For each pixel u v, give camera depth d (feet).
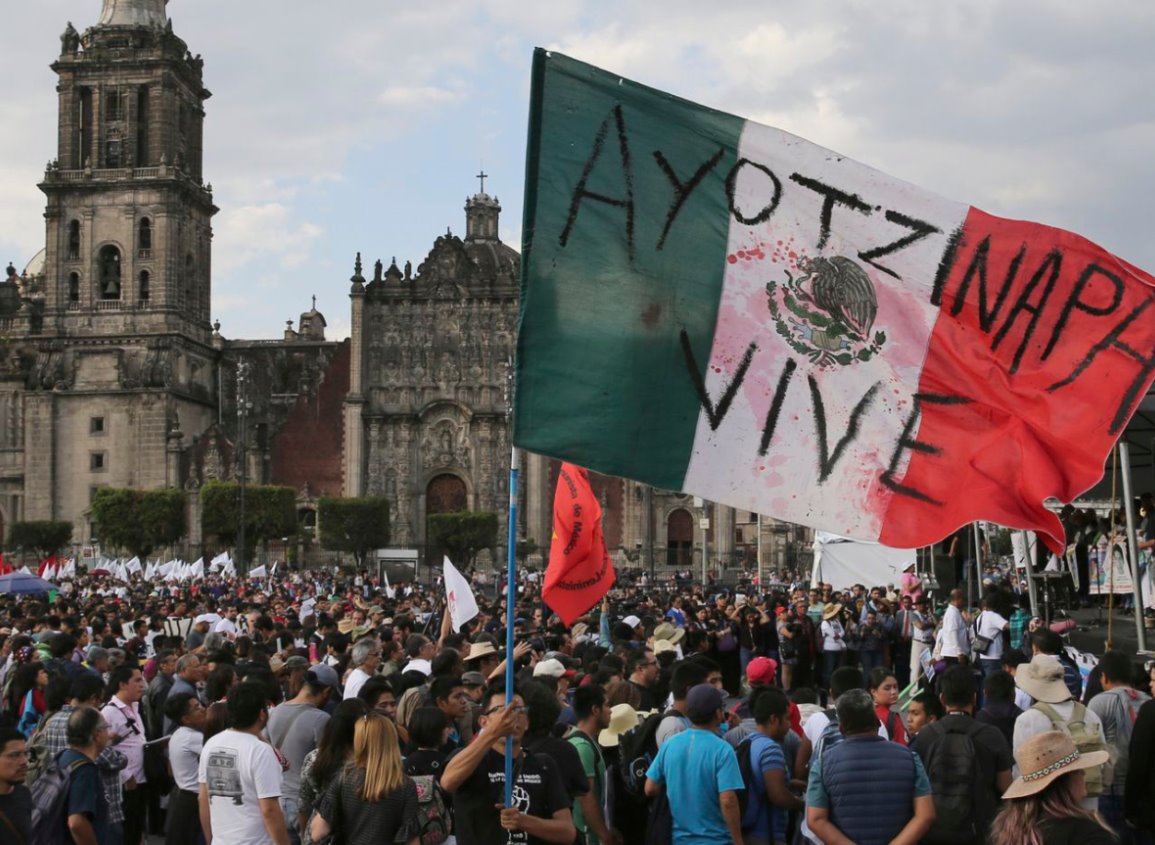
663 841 53.42
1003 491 51.44
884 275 52.08
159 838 85.97
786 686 137.80
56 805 57.77
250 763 54.95
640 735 59.31
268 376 558.15
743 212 51.44
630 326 50.72
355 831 47.67
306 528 508.53
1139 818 53.42
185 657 76.38
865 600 156.87
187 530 502.79
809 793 47.09
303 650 104.32
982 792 51.96
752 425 51.16
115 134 524.52
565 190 50.62
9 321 571.69
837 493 51.47
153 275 517.96
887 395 51.96
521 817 47.44
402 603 189.88
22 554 496.23
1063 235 52.29
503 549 493.77
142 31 525.75
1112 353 51.98
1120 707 60.03
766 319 51.52
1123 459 76.02
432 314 508.53
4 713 84.74
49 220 521.65
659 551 492.95
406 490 502.38
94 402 512.63
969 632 103.24
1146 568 104.42
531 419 50.11
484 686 65.21
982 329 52.29
